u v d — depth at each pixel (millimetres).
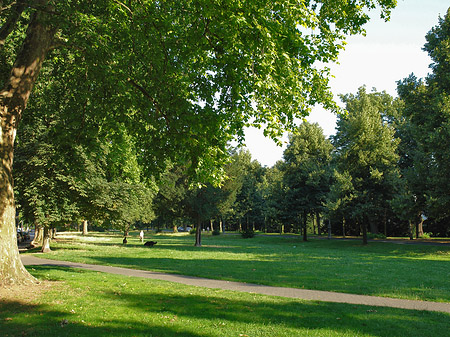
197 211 37094
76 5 9953
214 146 10812
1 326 6242
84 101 12102
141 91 11258
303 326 6719
